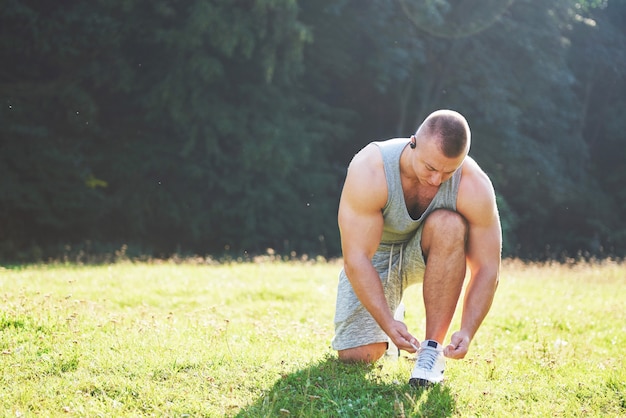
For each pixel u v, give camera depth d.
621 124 33.97
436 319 4.29
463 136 3.98
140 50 21.11
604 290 10.25
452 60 26.75
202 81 21.00
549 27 28.14
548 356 5.27
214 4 20.39
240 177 21.94
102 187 21.19
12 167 19.86
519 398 4.19
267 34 20.94
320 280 9.59
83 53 20.12
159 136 21.89
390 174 4.33
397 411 3.70
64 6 20.00
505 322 6.86
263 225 22.66
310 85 25.47
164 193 21.42
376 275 4.34
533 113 29.83
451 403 3.93
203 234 22.02
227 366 4.43
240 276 9.77
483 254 4.39
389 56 24.89
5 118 19.48
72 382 4.07
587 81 33.47
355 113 25.53
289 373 4.33
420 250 4.46
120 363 4.36
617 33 34.00
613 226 32.12
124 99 21.50
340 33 25.03
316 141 23.72
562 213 30.75
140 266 11.44
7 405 3.74
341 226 4.41
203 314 6.45
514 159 28.09
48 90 20.12
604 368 4.88
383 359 4.86
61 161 19.86
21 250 18.59
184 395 3.94
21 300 5.86
